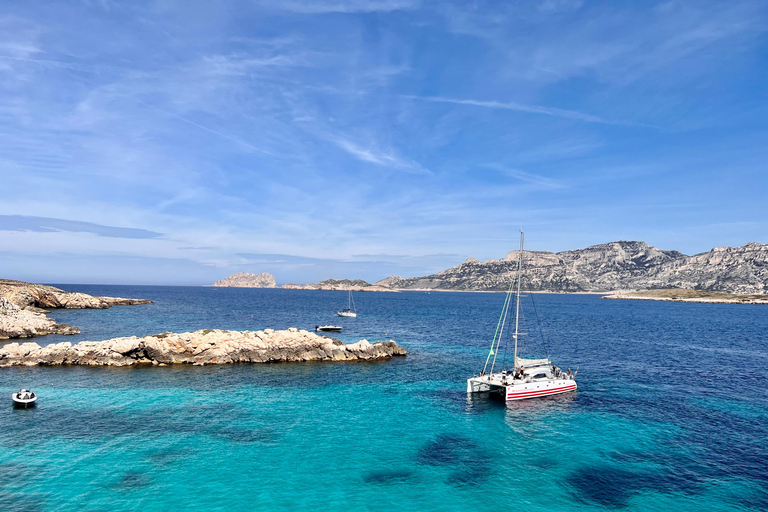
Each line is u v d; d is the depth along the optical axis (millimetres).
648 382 58656
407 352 82188
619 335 112625
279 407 46406
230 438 37594
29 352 66500
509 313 193125
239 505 27203
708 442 37719
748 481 30906
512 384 50156
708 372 65500
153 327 110750
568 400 50094
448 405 48094
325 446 36375
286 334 76500
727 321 163375
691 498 28750
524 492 29438
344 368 66812
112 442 36281
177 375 60000
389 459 34188
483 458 34531
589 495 29047
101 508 26438
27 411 43781
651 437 38812
